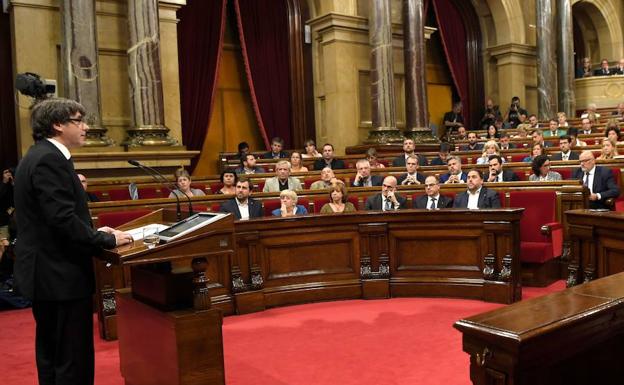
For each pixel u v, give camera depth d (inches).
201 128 442.3
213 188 304.0
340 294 206.4
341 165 360.8
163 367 107.7
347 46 477.4
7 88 371.2
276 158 387.2
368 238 207.5
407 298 205.6
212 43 443.5
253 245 197.6
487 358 68.6
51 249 100.1
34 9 336.5
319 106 494.0
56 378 102.9
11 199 264.2
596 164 292.8
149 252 95.4
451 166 294.2
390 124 462.0
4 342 173.2
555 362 70.7
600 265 171.6
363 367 139.8
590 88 687.1
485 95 617.3
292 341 162.2
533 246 214.7
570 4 614.2
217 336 106.0
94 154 320.8
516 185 242.5
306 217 202.8
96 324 193.2
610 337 78.4
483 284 197.6
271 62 475.8
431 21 581.9
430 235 204.5
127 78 362.0
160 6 372.2
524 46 610.5
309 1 489.4
